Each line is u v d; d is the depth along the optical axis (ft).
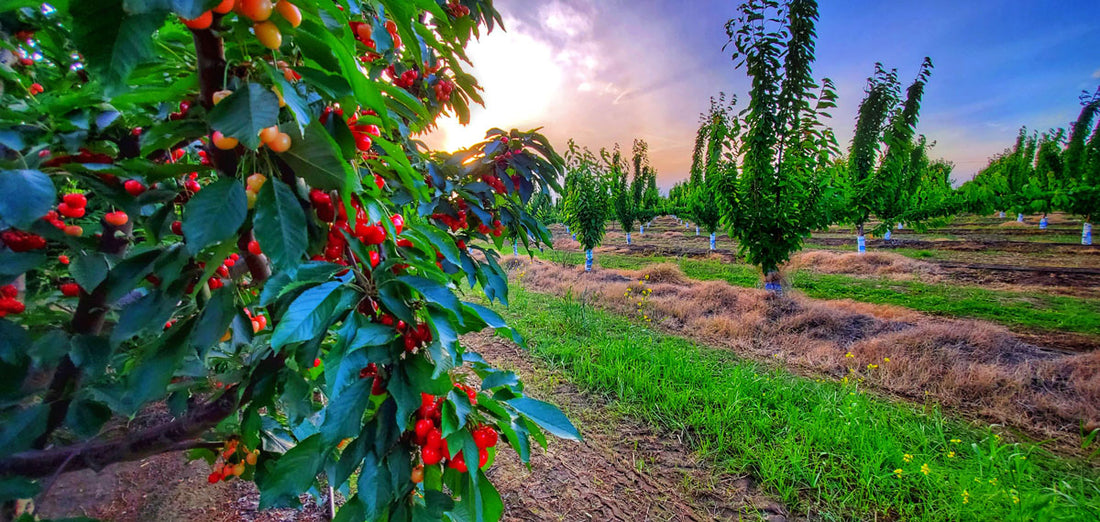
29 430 2.84
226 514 7.08
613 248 50.93
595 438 10.36
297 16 1.82
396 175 3.87
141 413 9.02
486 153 6.03
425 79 5.80
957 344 14.97
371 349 2.19
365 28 3.46
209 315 2.32
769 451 9.54
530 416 2.85
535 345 16.67
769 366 14.80
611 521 7.75
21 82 3.84
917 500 8.05
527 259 38.99
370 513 2.27
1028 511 7.15
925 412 11.32
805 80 20.67
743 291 23.03
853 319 18.78
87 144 3.13
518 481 8.81
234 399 3.25
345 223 2.46
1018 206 53.52
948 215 51.88
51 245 3.69
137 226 4.17
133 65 1.36
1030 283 25.61
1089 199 38.37
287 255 1.83
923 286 25.64
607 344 15.96
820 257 35.47
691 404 11.70
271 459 4.35
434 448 2.55
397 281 2.30
